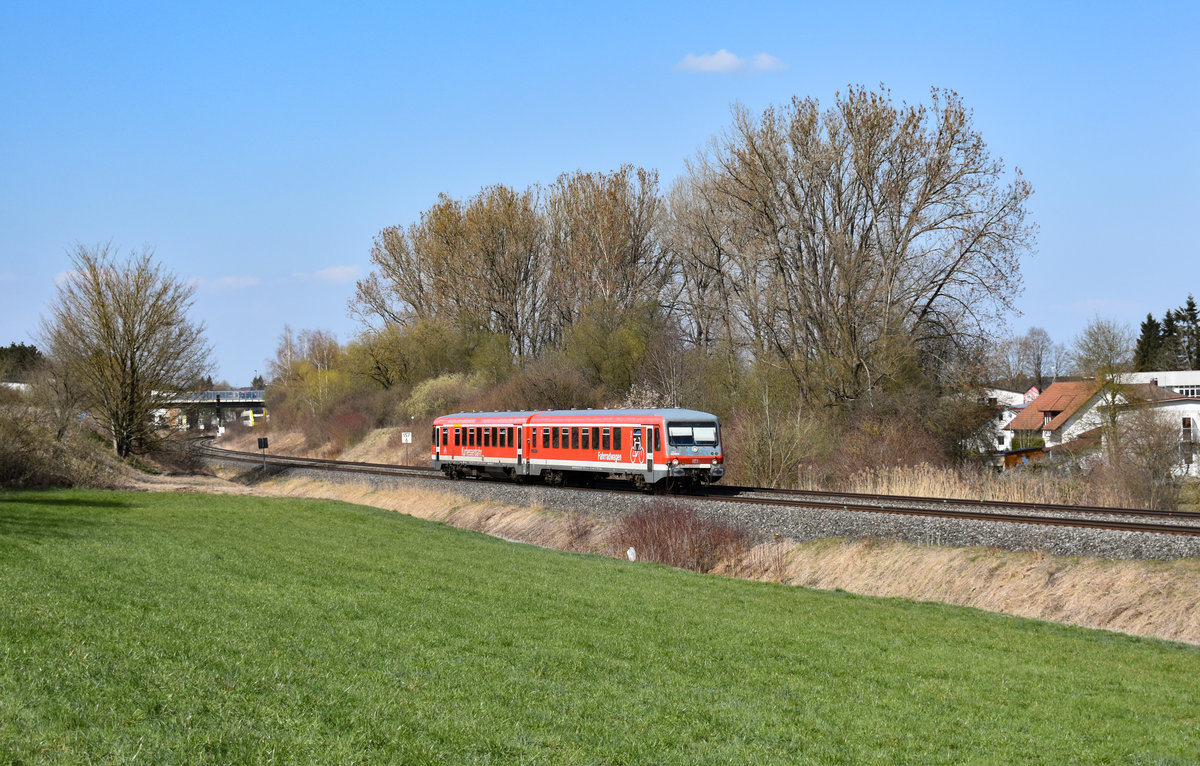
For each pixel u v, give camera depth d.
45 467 37.59
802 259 46.16
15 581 13.30
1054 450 57.00
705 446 32.47
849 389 44.06
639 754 7.97
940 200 42.84
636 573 20.70
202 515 28.72
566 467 36.38
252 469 61.09
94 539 20.20
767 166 44.97
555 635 12.75
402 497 41.66
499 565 20.44
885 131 43.53
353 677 9.45
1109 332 56.19
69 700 7.82
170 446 55.72
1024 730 9.88
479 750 7.68
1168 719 10.65
